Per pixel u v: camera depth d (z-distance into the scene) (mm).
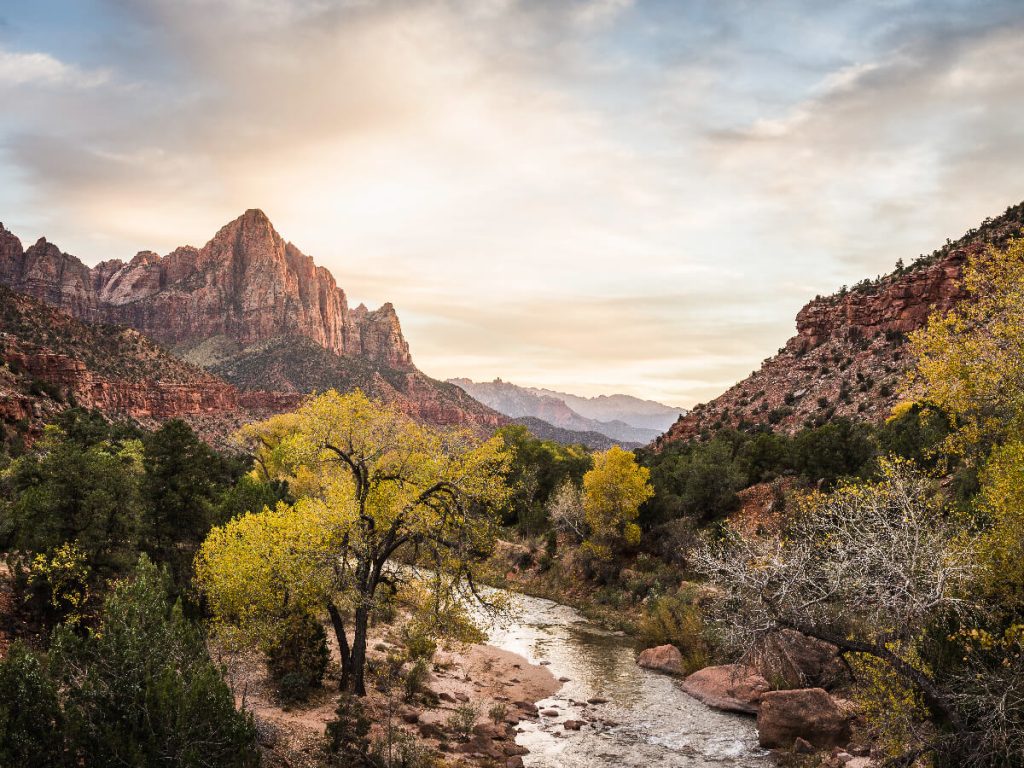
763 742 19188
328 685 20297
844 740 18609
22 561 18469
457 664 26672
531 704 22578
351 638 27484
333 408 20391
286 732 15578
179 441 27016
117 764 10266
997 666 11477
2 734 9633
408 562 21172
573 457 79938
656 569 44438
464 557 19797
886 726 12594
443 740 17641
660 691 25016
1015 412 15469
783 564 12867
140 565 15031
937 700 11836
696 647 28328
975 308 16281
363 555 19625
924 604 11539
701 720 21547
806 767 16734
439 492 20484
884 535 12461
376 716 18172
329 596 19328
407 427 20891
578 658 30281
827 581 12711
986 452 16578
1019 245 15820
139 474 27766
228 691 11594
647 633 32188
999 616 12367
